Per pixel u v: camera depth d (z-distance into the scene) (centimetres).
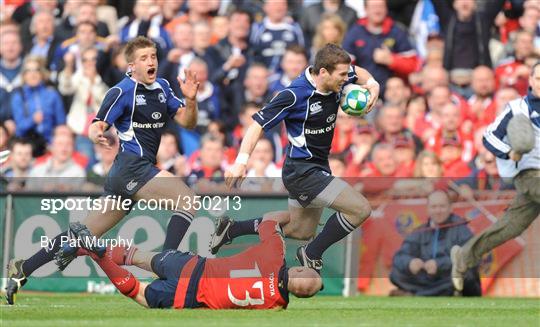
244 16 5431
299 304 3369
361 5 5569
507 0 5350
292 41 5403
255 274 2781
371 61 5166
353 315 2712
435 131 4772
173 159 4872
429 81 5100
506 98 4888
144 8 5453
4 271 4012
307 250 3188
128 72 3262
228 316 2581
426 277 3978
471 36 5244
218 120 5044
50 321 2467
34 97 5284
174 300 2822
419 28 5512
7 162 4959
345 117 4834
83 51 5375
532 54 5181
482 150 4728
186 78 3288
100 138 3162
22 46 5669
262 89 5191
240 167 3017
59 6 5850
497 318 2662
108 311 2769
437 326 2398
